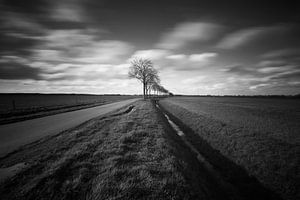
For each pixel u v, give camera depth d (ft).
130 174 16.07
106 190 13.28
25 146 23.53
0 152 21.29
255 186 21.84
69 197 12.48
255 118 62.13
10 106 105.50
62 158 18.90
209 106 121.29
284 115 71.82
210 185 21.29
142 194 13.23
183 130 49.19
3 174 15.61
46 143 24.84
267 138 35.55
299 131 41.70
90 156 20.15
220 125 48.42
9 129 35.83
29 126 39.04
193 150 33.68
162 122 50.31
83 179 14.89
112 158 19.29
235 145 33.86
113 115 56.49
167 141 28.48
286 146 30.76
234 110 92.07
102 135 29.58
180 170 18.33
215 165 27.84
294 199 18.76
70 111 73.67
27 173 15.64
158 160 19.95
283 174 22.62
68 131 32.53
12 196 12.37
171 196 13.34
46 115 59.41
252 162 26.78
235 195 20.16
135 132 32.12
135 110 72.28
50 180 14.33
